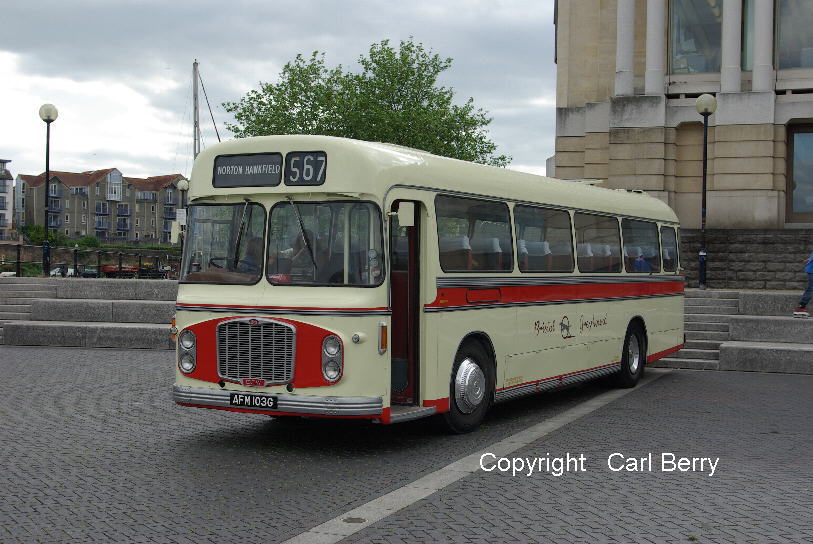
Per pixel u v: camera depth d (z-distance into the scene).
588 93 37.19
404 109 58.72
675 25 35.31
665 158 34.62
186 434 11.22
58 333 21.62
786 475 9.17
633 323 16.20
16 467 9.33
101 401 13.73
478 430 11.73
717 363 18.77
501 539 6.89
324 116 58.50
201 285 10.41
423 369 10.50
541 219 13.13
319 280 9.88
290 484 8.65
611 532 7.09
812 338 19.58
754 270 31.52
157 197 164.75
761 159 33.47
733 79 33.78
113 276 40.31
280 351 9.84
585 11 37.22
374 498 8.12
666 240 17.83
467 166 11.62
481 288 11.52
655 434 11.41
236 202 10.38
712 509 7.82
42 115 30.52
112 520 7.36
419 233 10.56
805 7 33.94
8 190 152.25
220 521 7.33
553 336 13.34
